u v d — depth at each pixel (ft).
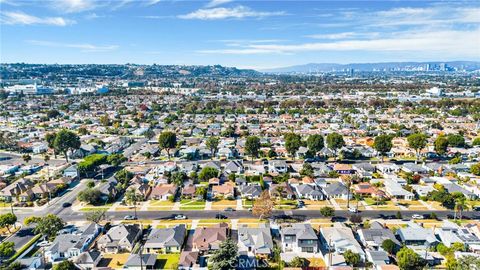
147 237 328.70
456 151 614.34
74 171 513.45
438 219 367.04
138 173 529.45
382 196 421.59
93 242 324.80
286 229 322.34
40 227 323.98
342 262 281.95
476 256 268.00
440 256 294.05
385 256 285.23
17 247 311.88
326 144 654.94
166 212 390.63
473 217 370.53
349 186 426.10
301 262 279.08
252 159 598.75
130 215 380.17
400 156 618.44
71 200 428.15
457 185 446.60
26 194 424.05
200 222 363.35
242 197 434.71
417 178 477.36
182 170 537.24
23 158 590.96
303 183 474.90
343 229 329.31
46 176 515.50
